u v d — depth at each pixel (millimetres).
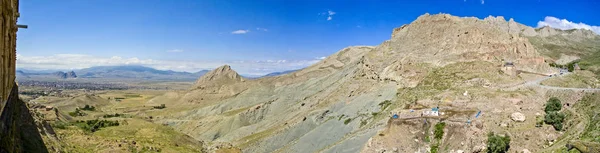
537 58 117500
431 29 136250
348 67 169750
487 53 113875
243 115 149250
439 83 99188
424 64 115000
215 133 137625
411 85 105438
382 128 74500
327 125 97188
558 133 62438
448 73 104375
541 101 77500
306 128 104125
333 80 162500
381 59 136375
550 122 64688
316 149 85688
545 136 61938
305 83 180125
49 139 61844
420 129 68875
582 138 54188
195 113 184750
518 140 61719
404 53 131750
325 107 120125
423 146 66250
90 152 72312
